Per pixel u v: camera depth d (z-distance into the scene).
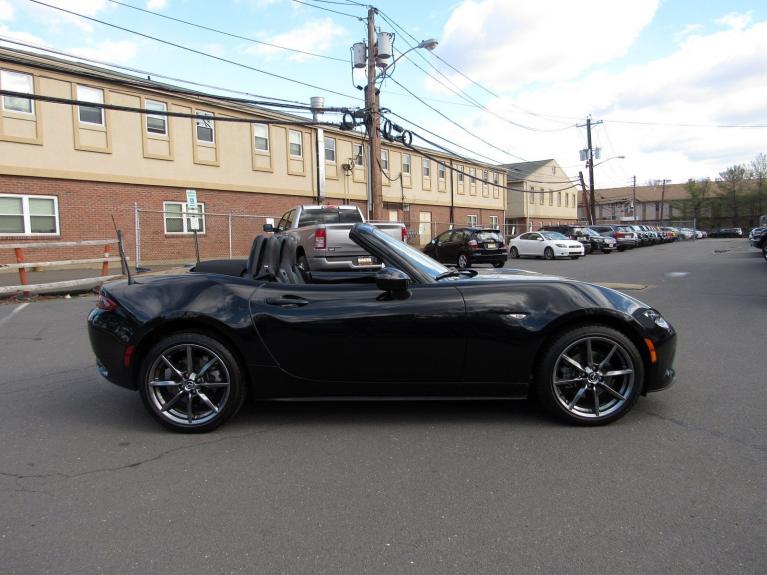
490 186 43.66
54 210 17.73
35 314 9.32
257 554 2.47
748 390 4.73
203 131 21.80
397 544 2.54
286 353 3.88
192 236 21.56
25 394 4.85
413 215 34.84
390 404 4.50
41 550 2.50
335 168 28.22
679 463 3.35
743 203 76.75
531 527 2.67
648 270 17.19
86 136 18.31
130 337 3.88
